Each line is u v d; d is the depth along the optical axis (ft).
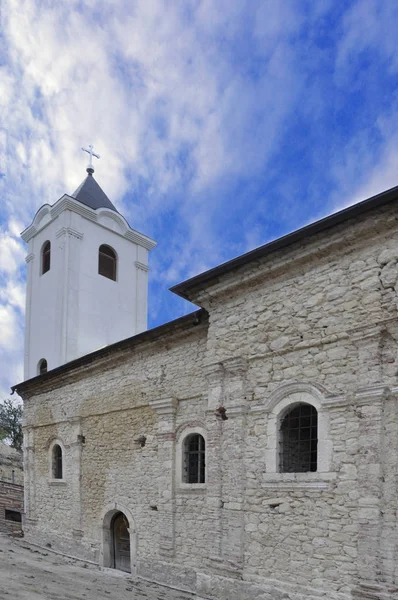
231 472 30.07
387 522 23.00
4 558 36.86
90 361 46.85
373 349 24.98
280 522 27.20
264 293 30.68
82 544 44.93
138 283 76.54
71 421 48.80
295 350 28.45
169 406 37.73
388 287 25.00
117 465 42.68
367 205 24.48
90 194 76.95
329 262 27.73
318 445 26.25
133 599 29.25
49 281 69.82
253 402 30.09
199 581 30.50
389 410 24.12
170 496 36.06
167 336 38.81
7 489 68.49
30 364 69.77
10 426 124.67
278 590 26.35
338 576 24.22
